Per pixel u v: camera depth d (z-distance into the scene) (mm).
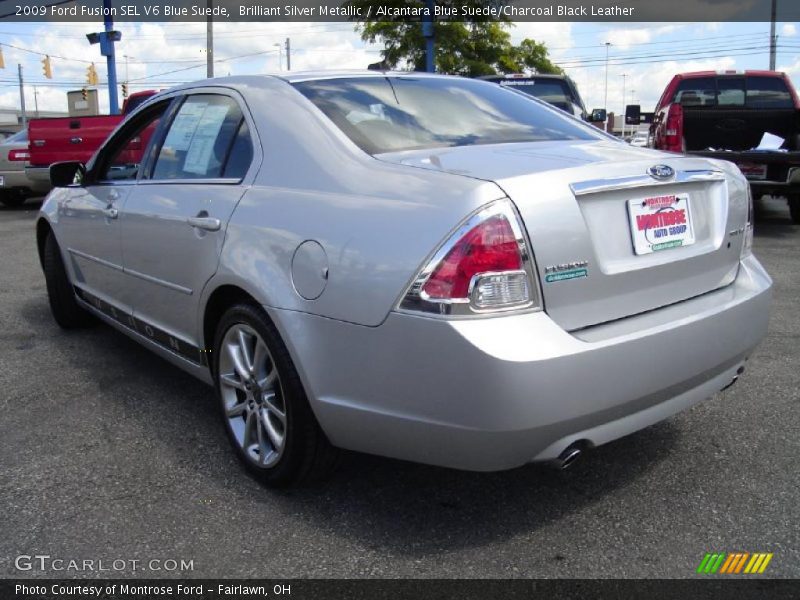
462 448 2291
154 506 2826
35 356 4668
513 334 2213
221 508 2807
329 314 2484
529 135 3160
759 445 3268
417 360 2279
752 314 2887
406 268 2293
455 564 2449
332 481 2998
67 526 2688
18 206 14797
